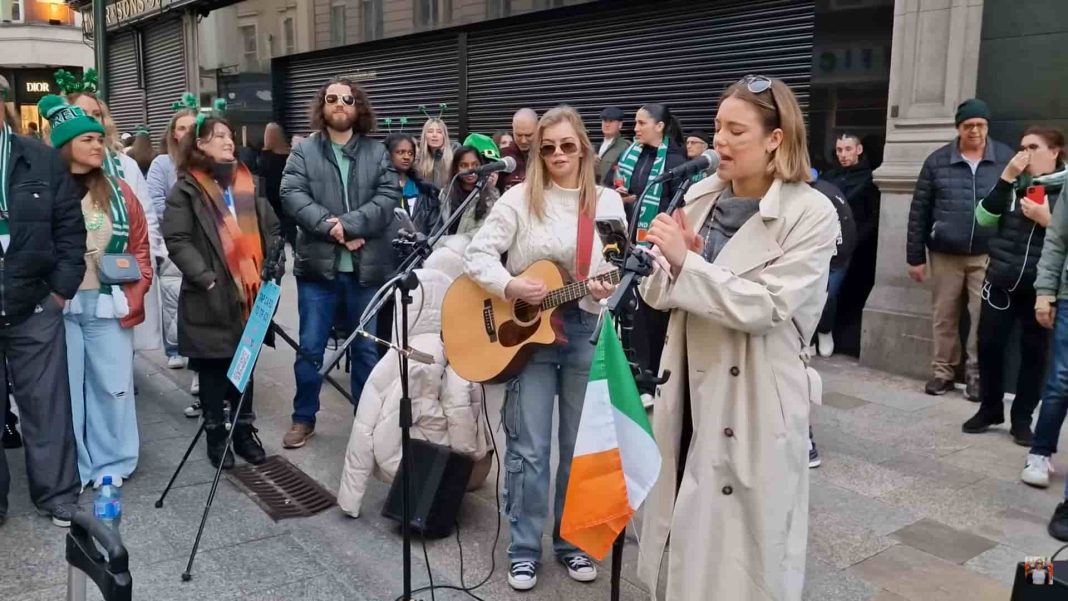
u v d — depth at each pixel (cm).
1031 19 524
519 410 318
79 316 394
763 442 226
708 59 715
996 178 519
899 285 592
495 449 391
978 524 370
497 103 941
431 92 1037
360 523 374
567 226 313
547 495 321
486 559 341
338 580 323
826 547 349
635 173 539
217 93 1450
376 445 369
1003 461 440
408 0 1024
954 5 549
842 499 395
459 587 318
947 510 383
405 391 280
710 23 708
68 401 375
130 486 410
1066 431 478
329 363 299
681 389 244
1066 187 387
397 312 388
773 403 227
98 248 392
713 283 214
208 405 429
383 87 1120
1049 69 521
